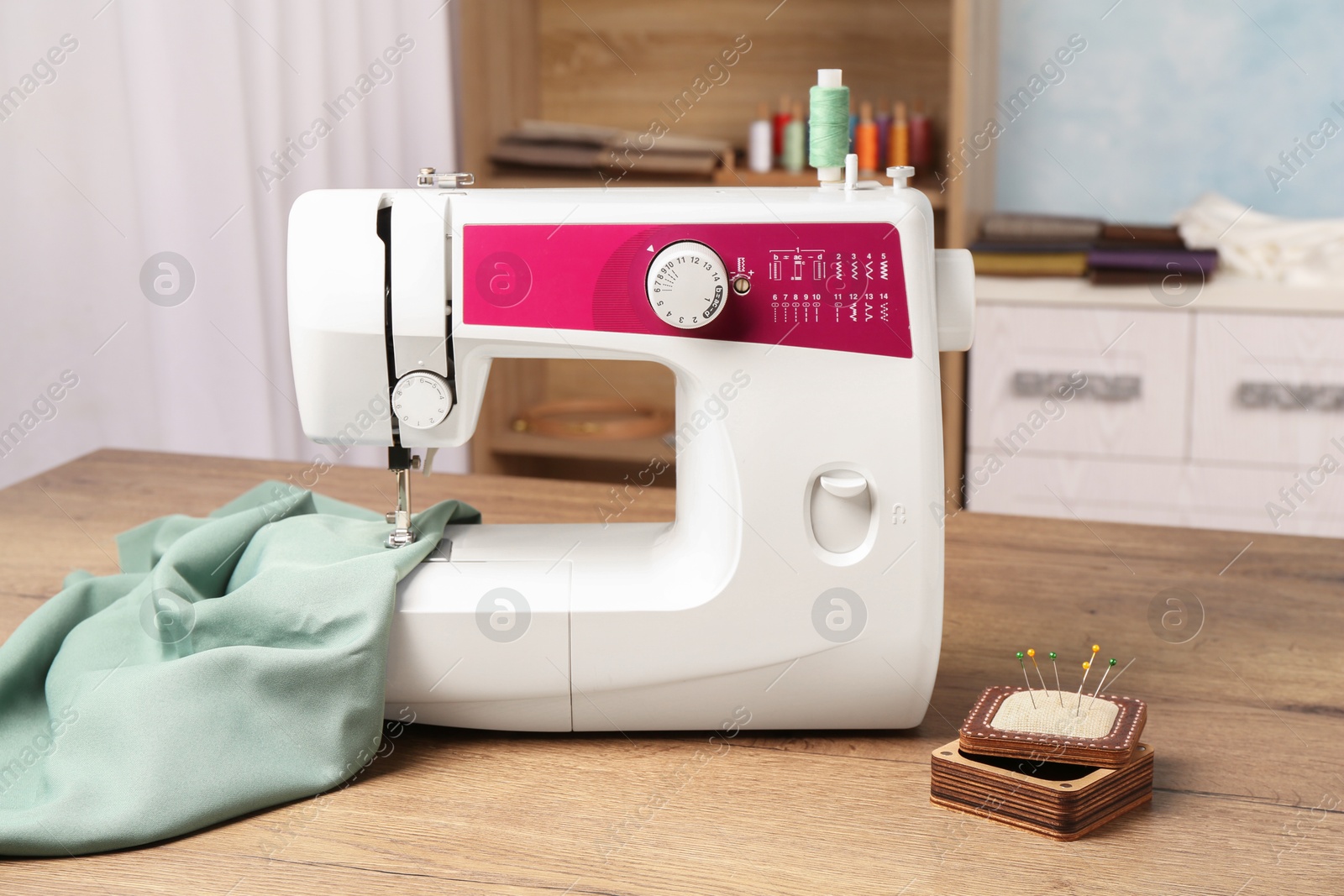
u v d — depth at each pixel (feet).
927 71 9.95
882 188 3.65
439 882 2.84
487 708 3.58
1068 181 10.28
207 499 5.37
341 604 3.44
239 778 3.14
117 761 3.15
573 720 3.60
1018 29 10.04
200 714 3.22
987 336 8.92
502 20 9.83
